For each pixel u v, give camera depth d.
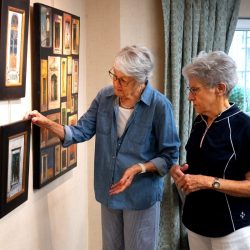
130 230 2.03
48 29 1.91
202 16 2.86
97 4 2.73
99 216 2.88
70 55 2.24
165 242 2.94
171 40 2.79
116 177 1.95
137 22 2.79
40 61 1.84
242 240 1.58
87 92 2.80
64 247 2.41
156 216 2.07
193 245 1.74
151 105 1.92
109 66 2.76
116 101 1.96
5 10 1.49
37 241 2.01
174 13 2.77
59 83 2.09
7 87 1.56
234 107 1.62
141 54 1.76
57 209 2.27
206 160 1.62
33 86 1.85
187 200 1.75
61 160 2.21
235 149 1.56
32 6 1.81
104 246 2.14
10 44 1.56
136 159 1.94
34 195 1.96
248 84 3.29
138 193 1.96
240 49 3.25
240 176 1.58
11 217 1.73
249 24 3.17
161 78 2.91
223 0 2.89
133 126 1.93
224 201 1.59
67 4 2.34
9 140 1.61
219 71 1.54
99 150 2.00
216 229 1.60
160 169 1.91
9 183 1.64
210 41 2.91
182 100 2.88
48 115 1.97
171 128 1.94
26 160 1.79
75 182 2.57
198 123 1.72
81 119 2.05
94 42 2.76
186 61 2.84
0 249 1.65
